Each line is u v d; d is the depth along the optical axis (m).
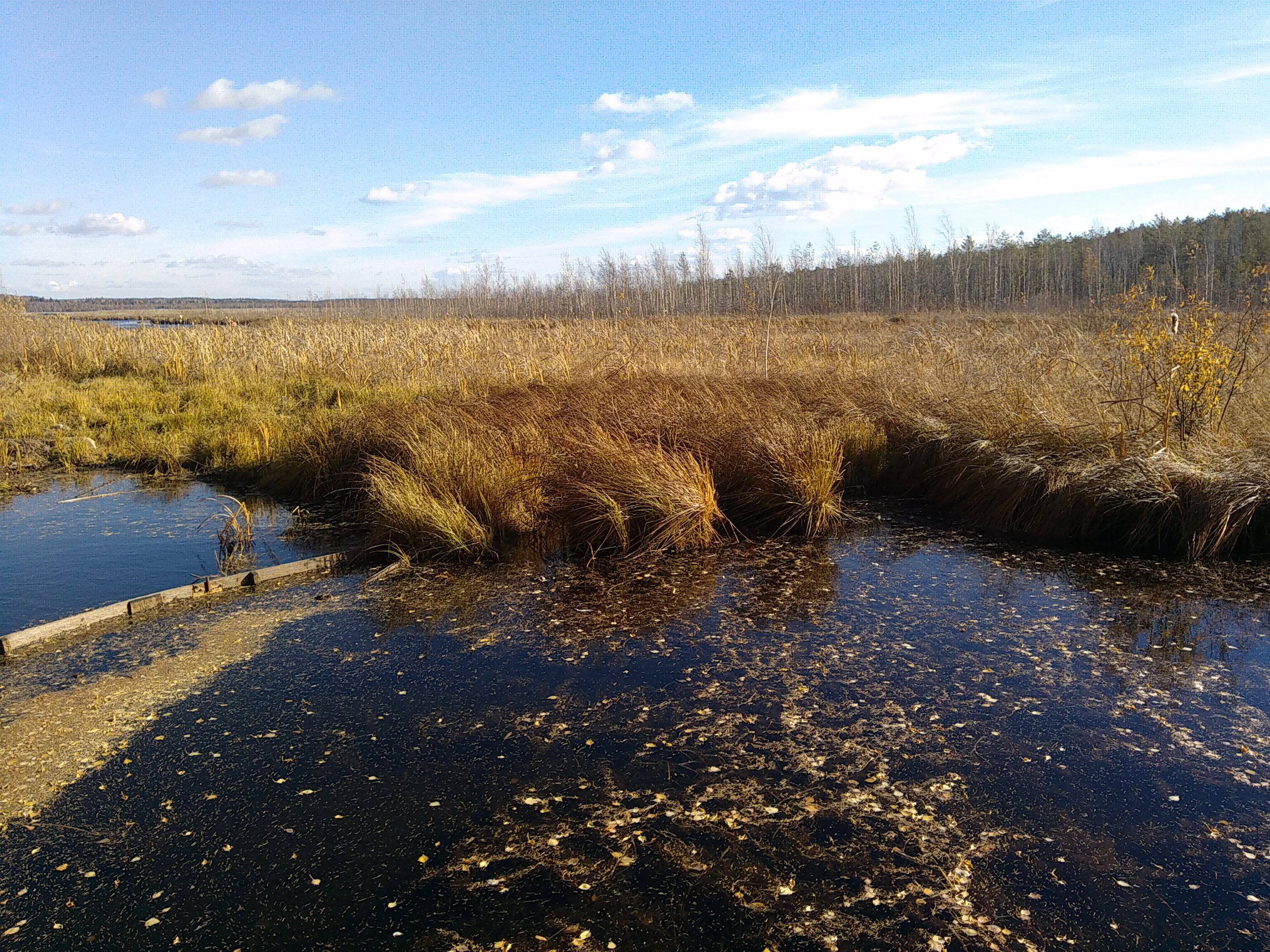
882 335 16.73
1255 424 7.02
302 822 3.14
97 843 3.03
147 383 15.17
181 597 5.59
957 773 3.43
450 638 4.95
